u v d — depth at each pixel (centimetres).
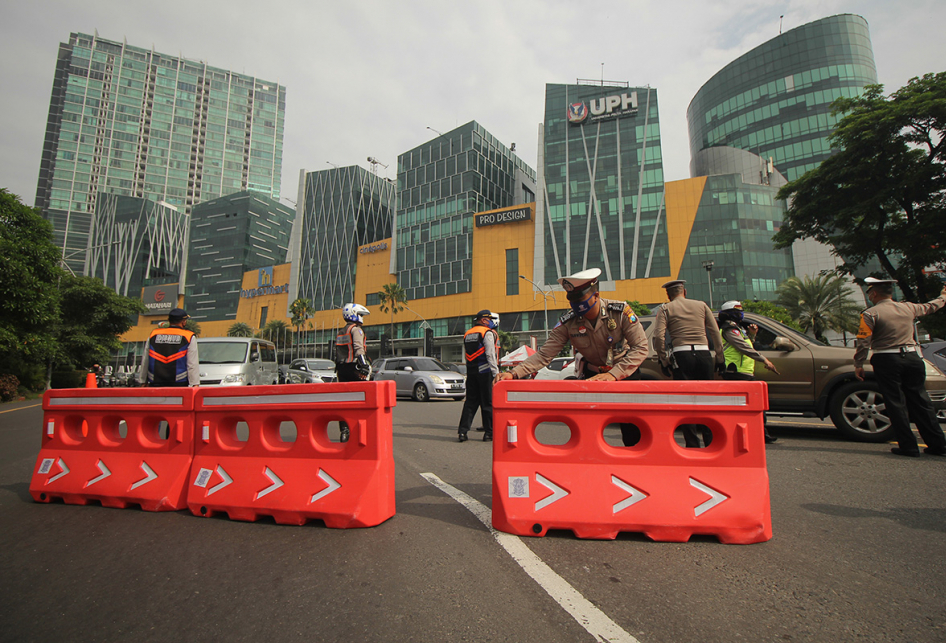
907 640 181
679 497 291
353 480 322
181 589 234
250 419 354
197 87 17388
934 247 1664
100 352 3120
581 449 306
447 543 287
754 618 199
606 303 353
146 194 16025
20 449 682
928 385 595
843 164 1823
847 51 7181
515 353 2681
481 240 6950
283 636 190
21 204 1912
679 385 301
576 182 6359
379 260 8212
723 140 8181
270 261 11244
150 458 379
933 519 317
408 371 1573
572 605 211
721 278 5659
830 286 3931
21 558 276
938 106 1552
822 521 318
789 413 648
